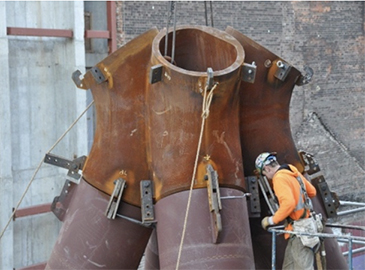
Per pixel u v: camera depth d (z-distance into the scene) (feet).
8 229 46.19
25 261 48.67
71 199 23.02
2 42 44.34
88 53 53.36
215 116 19.89
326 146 70.79
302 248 20.92
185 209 19.80
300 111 68.90
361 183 73.15
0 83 44.52
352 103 72.69
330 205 23.65
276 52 66.69
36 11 47.96
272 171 21.08
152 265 24.06
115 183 21.25
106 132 21.70
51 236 50.06
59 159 23.44
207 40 21.44
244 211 20.33
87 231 21.50
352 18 71.61
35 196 48.88
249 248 20.06
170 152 20.18
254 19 64.69
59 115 49.55
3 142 44.98
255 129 22.09
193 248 19.48
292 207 20.44
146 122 21.27
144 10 56.65
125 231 21.40
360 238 20.27
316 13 68.80
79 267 21.44
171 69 19.45
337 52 70.95
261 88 22.07
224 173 20.04
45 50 48.55
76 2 48.47
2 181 45.27
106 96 21.66
